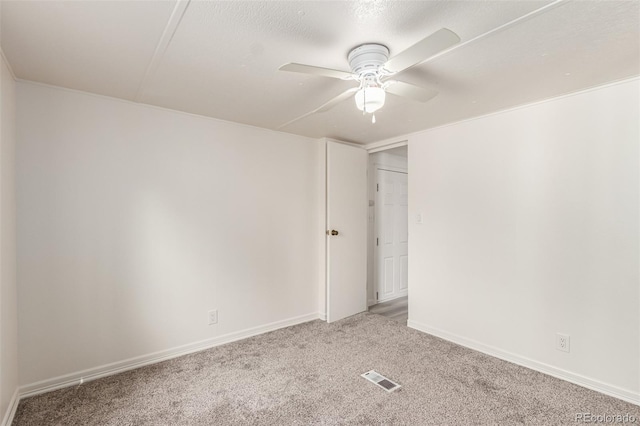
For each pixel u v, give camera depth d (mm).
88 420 1834
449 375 2346
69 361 2209
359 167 3852
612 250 2098
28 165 2064
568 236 2287
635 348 2004
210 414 1892
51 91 2148
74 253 2230
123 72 1948
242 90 2219
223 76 1993
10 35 1530
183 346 2705
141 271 2506
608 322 2107
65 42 1600
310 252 3639
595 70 1912
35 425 1789
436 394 2096
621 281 2062
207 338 2844
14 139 1991
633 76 1998
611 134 2102
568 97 2287
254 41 1586
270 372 2391
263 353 2723
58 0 1262
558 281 2330
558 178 2336
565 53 1706
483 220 2770
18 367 2023
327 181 3562
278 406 1968
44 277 2119
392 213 4637
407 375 2344
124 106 2432
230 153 2984
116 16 1383
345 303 3678
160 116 2594
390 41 1575
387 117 2828
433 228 3174
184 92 2262
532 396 2072
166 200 2625
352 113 2709
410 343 2939
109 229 2367
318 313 3701
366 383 2232
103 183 2344
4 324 1717
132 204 2467
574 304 2254
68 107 2207
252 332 3133
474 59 1763
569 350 2271
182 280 2705
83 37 1555
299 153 3533
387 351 2766
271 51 1685
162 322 2602
